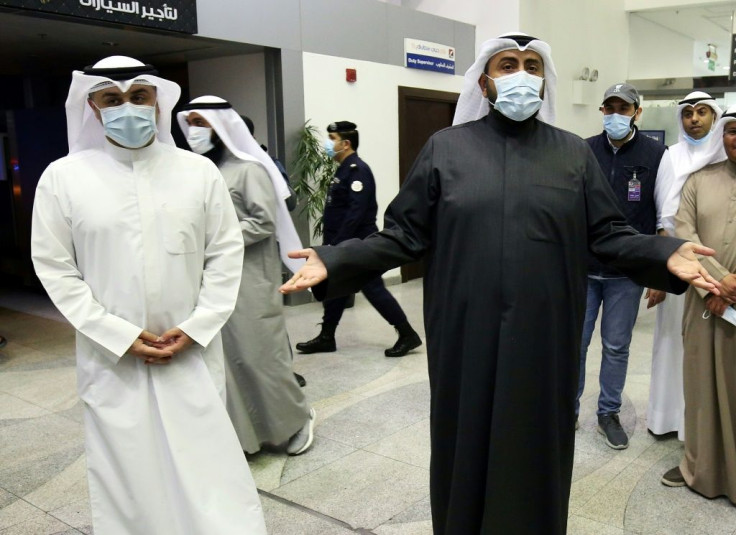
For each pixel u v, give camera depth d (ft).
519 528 5.58
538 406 5.54
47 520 8.29
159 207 6.23
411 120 25.45
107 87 5.92
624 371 10.34
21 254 25.36
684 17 32.37
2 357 15.80
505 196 5.43
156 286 6.18
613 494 8.67
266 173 9.58
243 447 9.46
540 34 27.27
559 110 28.71
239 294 9.39
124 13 15.71
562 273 5.53
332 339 15.67
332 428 11.02
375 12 22.85
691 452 8.73
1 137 26.43
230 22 18.15
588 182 5.68
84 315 6.00
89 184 6.09
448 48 26.25
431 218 5.84
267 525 8.02
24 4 14.16
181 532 6.37
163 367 6.29
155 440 6.29
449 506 5.81
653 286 5.31
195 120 9.39
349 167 14.97
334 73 21.49
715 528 7.79
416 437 10.59
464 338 5.59
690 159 9.98
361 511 8.32
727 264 8.09
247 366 9.41
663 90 33.27
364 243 5.62
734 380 8.14
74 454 10.30
